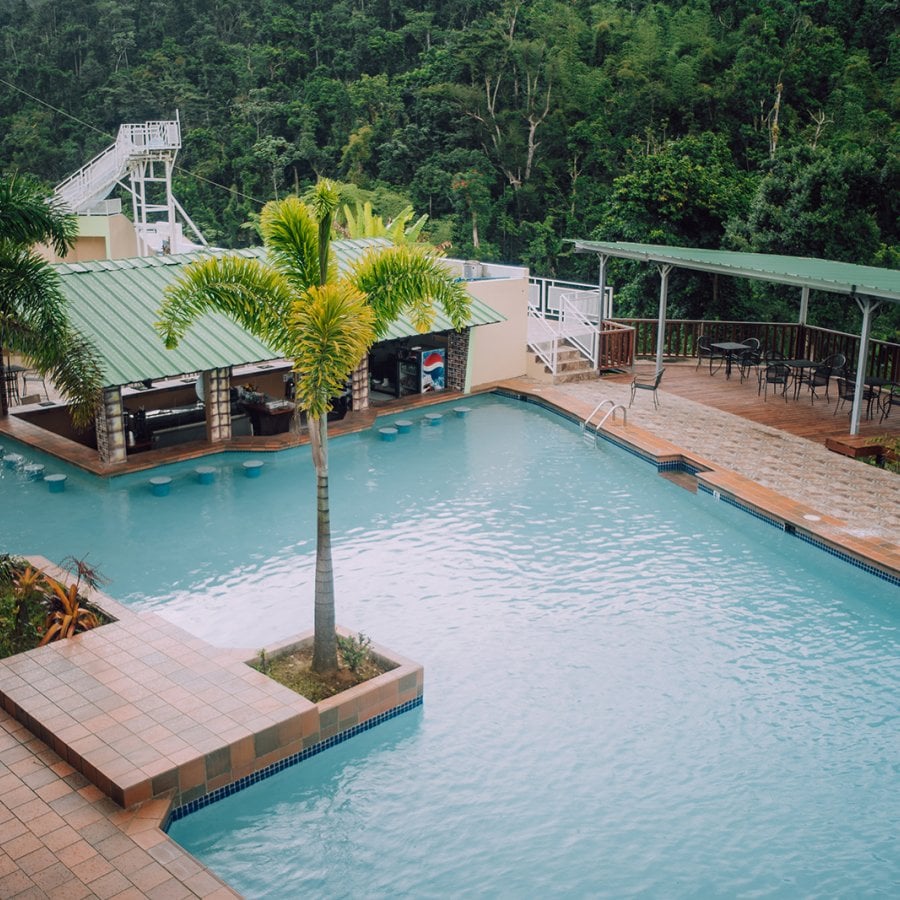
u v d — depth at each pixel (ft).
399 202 194.29
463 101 208.44
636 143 196.03
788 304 115.96
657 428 63.87
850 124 178.91
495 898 25.52
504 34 219.41
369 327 31.04
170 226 114.73
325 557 33.32
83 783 27.99
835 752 32.04
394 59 242.17
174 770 27.76
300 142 216.74
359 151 212.43
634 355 80.33
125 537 47.88
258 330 33.19
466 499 54.08
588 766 31.22
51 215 43.04
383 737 32.65
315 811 28.86
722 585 44.01
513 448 63.21
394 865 26.68
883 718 33.96
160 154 115.44
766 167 136.15
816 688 35.83
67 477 55.88
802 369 72.64
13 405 66.69
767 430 63.46
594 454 62.03
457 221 200.75
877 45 202.18
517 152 209.77
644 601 42.47
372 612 41.09
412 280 33.60
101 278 61.36
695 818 28.81
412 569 45.21
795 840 27.91
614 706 34.60
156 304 60.59
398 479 57.16
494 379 76.79
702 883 26.21
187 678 32.71
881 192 115.34
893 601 42.55
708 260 67.21
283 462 59.67
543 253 198.08
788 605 42.16
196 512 51.39
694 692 35.50
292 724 30.48
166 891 23.80
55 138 249.14
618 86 210.38
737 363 81.10
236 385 67.10
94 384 42.96
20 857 24.95
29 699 31.19
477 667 37.06
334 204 31.83
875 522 48.32
